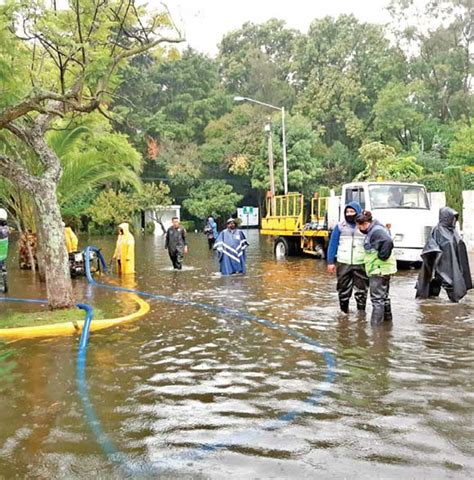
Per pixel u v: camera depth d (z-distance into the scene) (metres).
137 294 12.88
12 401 5.72
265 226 24.28
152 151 52.16
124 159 15.27
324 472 4.07
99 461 4.34
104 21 9.97
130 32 10.59
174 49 10.90
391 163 37.94
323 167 53.62
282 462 4.24
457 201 22.28
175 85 59.53
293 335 8.42
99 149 15.22
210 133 55.31
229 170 53.12
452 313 9.82
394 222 16.81
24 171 9.98
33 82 9.75
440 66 54.97
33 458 4.41
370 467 4.12
